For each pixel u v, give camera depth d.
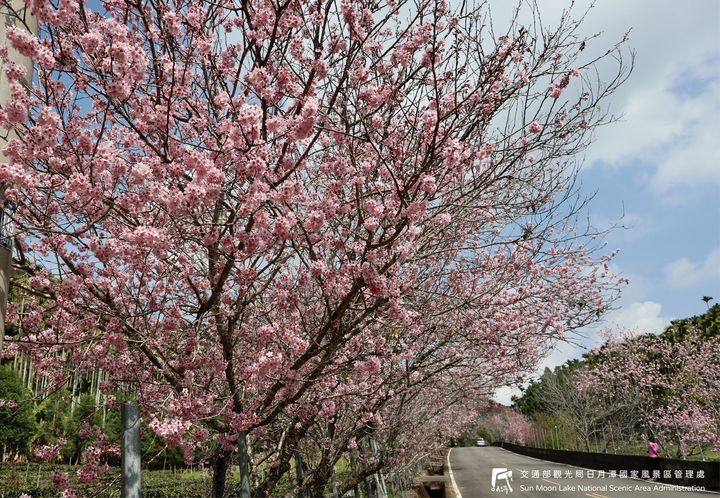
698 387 25.86
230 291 4.61
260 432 4.81
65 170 3.95
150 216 4.10
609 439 32.88
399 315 4.16
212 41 4.18
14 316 4.93
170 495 12.76
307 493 6.20
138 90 4.01
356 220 5.25
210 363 4.36
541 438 46.59
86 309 4.15
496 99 4.62
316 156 5.45
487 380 8.49
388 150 4.91
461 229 5.70
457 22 4.36
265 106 3.76
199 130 4.54
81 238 4.01
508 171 5.52
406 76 4.91
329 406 5.51
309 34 4.48
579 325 7.39
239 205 3.81
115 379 4.98
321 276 4.24
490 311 6.34
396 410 7.21
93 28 3.93
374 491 10.22
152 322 4.75
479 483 18.45
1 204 3.49
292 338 4.20
